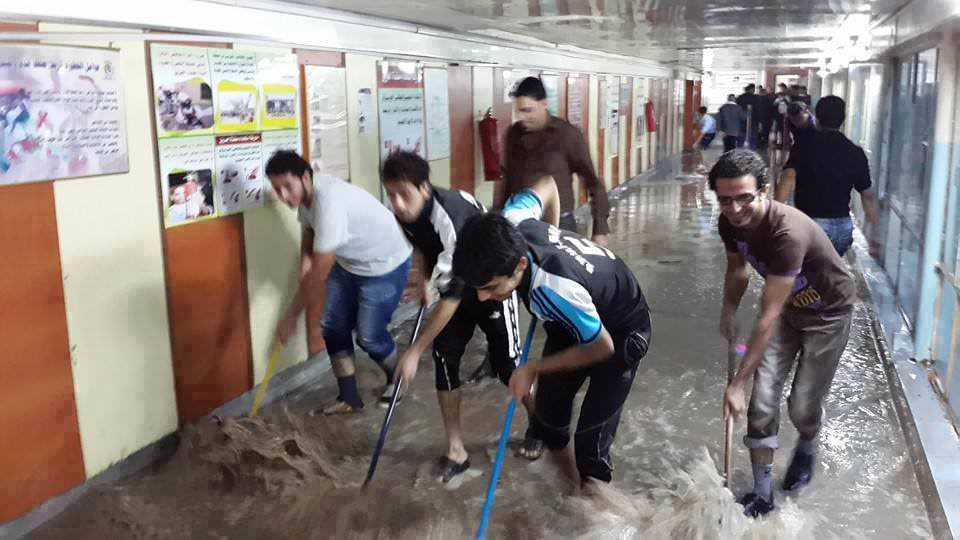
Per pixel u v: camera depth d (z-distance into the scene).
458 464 3.60
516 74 8.00
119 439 3.46
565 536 3.11
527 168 4.41
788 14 5.83
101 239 3.27
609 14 5.64
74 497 3.25
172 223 3.64
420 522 3.20
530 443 3.77
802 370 3.20
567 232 2.83
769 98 20.88
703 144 21.19
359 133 5.18
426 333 3.12
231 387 4.17
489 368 4.79
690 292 6.68
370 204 3.99
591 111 10.84
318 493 3.39
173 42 3.56
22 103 2.84
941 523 3.02
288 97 4.42
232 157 4.02
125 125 3.33
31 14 2.83
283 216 4.52
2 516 2.96
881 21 6.46
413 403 4.44
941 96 4.55
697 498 3.08
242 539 3.12
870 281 6.81
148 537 3.12
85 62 3.09
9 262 2.88
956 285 4.04
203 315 3.91
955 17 3.82
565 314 2.47
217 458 3.59
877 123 7.91
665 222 10.20
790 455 3.75
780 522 3.07
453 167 6.65
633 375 2.90
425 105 6.05
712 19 6.16
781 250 2.79
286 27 4.36
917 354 4.81
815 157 4.80
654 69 15.12
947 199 4.62
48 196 3.01
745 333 5.58
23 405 2.99
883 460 3.69
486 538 3.13
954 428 3.79
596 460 3.06
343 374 4.29
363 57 5.19
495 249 2.33
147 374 3.58
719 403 4.38
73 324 3.17
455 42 6.54
